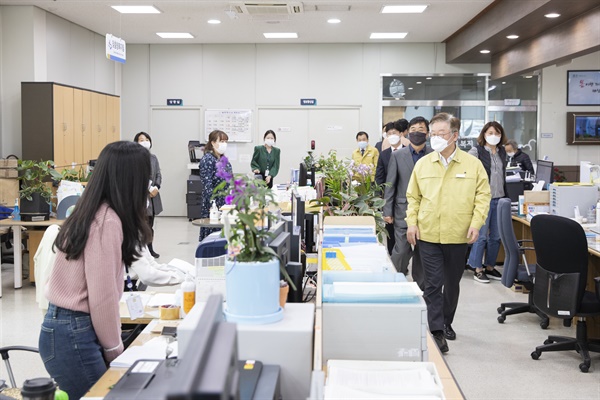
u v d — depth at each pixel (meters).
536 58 9.03
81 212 2.18
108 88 11.71
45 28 9.23
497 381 3.86
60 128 8.85
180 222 11.59
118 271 2.24
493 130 6.36
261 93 12.13
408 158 5.20
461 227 4.18
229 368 0.86
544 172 7.24
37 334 4.77
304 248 3.62
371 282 2.11
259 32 10.97
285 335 1.58
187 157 12.31
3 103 8.96
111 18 9.80
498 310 5.38
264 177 9.77
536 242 4.23
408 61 11.95
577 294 4.02
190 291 2.68
